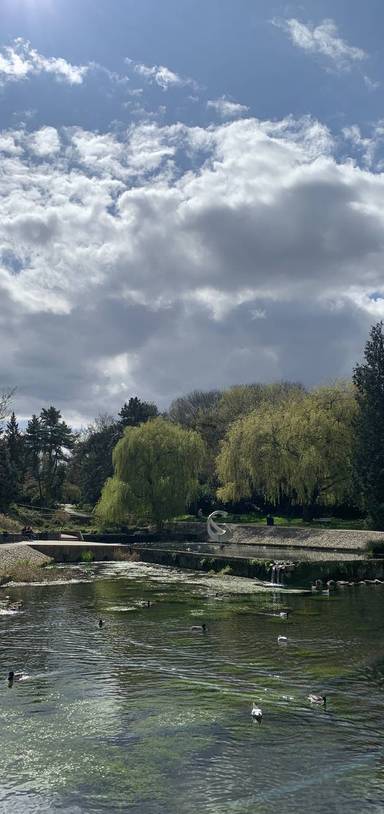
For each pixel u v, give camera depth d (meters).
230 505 77.62
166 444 64.00
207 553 45.75
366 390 51.12
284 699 14.77
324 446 57.12
